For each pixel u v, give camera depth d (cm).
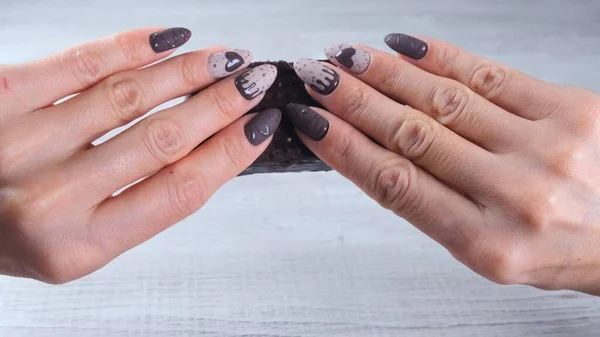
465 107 31
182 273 37
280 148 33
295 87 34
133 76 31
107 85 31
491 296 36
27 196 30
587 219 30
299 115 32
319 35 53
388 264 38
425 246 39
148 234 31
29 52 51
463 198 31
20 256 31
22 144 30
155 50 32
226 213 41
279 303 35
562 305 36
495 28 54
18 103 30
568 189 30
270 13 56
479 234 30
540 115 32
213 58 32
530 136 31
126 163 30
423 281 37
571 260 30
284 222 40
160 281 36
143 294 36
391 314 35
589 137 30
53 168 30
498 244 30
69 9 57
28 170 30
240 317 35
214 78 32
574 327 35
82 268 31
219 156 31
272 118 32
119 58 31
